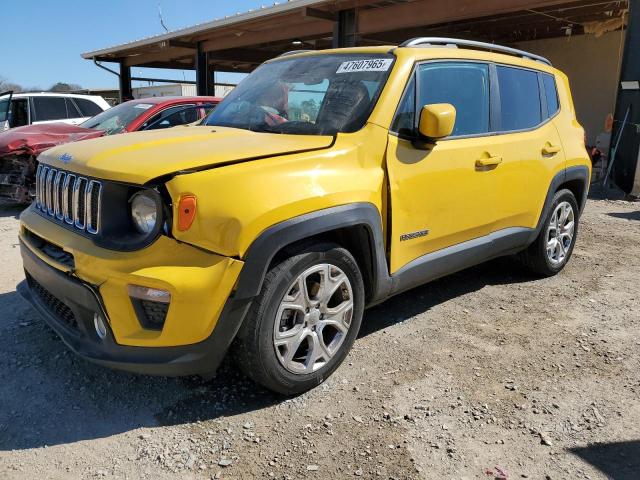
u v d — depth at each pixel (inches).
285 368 117.4
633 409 120.3
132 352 105.4
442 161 145.4
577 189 213.6
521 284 198.8
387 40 640.4
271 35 622.5
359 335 154.1
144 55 849.5
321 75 152.2
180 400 121.7
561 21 579.8
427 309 173.9
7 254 227.8
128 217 109.9
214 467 101.0
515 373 134.9
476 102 160.9
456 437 110.0
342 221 119.2
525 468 101.4
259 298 110.7
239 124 152.6
